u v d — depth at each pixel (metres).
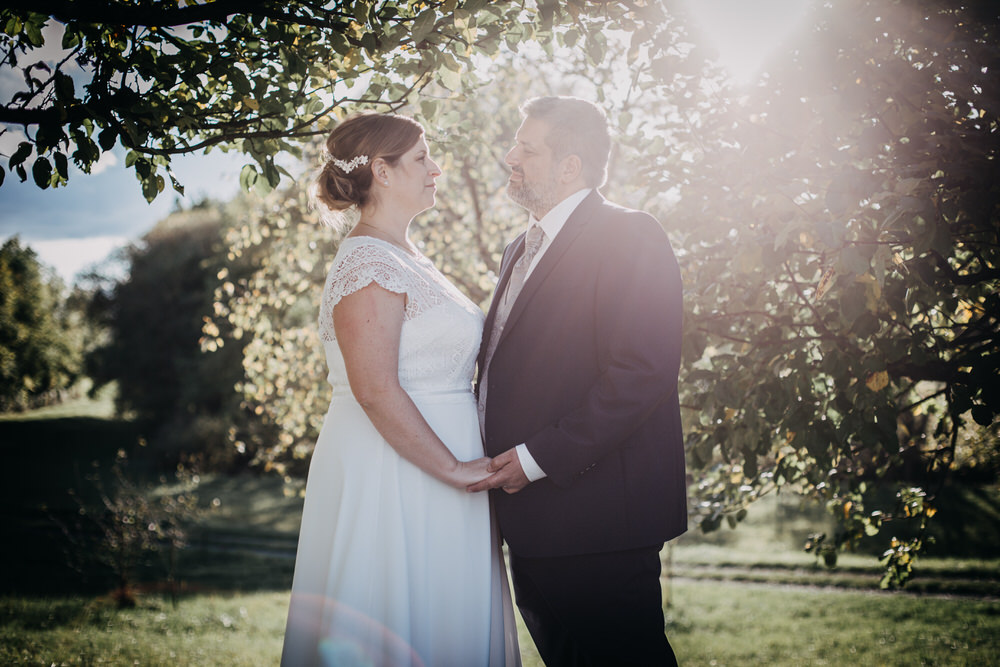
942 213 2.38
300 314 9.20
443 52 2.40
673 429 2.26
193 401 29.81
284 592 12.48
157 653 7.25
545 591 2.20
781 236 2.37
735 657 7.79
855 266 2.22
